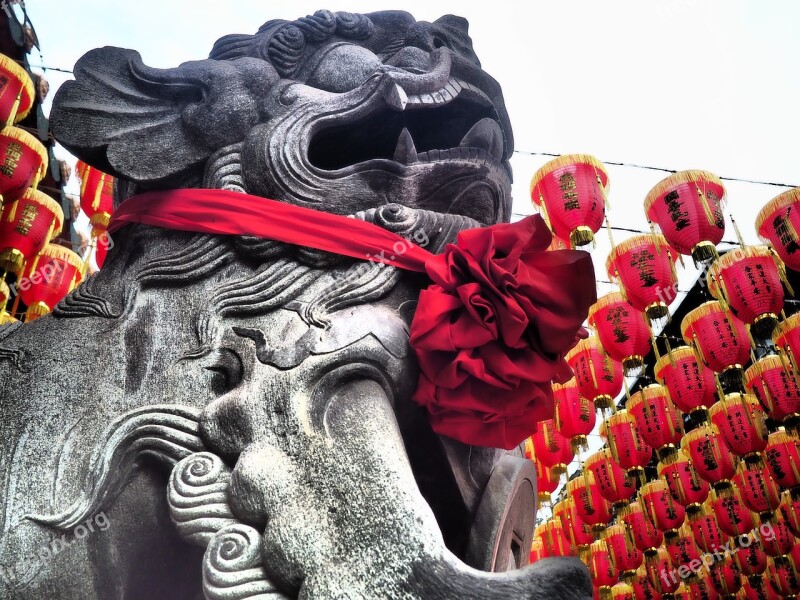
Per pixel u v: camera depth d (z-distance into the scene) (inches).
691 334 207.8
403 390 73.8
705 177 176.9
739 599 329.4
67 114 87.7
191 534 65.3
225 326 76.8
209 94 87.4
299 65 92.4
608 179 175.3
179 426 71.1
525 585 58.3
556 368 74.7
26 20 150.2
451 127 95.9
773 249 181.6
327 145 90.4
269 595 60.8
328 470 65.0
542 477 220.7
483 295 73.3
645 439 227.9
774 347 212.4
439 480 79.2
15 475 71.0
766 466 248.5
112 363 76.8
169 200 84.0
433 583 57.9
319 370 70.9
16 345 80.8
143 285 81.1
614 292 204.7
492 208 89.6
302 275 79.0
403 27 98.8
